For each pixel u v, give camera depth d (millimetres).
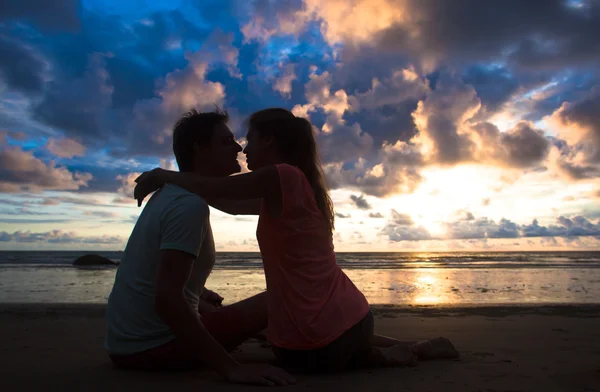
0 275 17109
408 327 4289
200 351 1926
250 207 2730
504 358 2592
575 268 26719
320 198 2223
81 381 1967
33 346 3041
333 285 2154
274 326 2135
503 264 34312
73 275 17266
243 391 1786
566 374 2154
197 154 2223
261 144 2250
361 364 2268
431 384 1942
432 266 30609
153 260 2053
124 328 2125
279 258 2117
